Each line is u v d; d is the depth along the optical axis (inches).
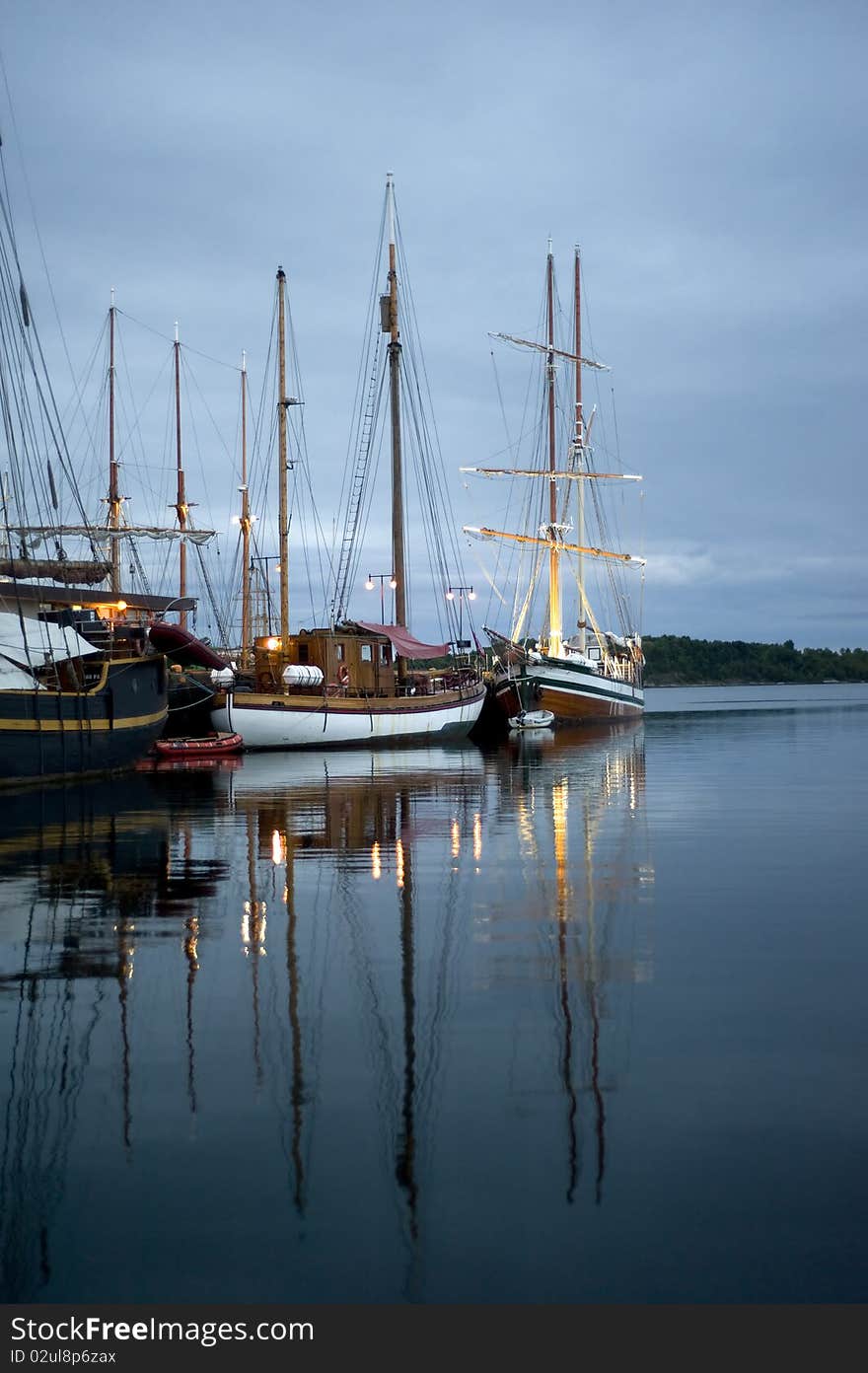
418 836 962.1
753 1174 303.6
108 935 580.4
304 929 592.1
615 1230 277.1
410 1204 290.7
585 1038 412.2
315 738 2277.3
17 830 1016.2
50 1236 279.1
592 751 2319.1
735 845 901.8
